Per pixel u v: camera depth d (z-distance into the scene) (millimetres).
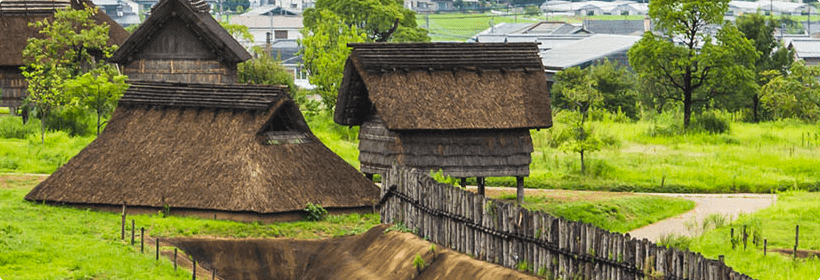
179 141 64750
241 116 64875
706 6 117375
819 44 195250
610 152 95375
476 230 48469
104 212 61938
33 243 51438
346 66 67938
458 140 66688
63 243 52438
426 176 53094
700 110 128750
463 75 67625
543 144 98062
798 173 85688
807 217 65312
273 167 62594
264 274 54594
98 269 48438
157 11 97438
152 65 99375
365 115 69562
